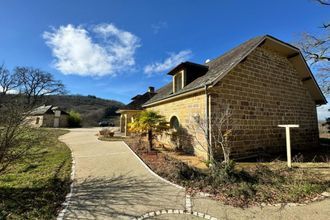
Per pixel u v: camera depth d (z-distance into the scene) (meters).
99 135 18.03
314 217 3.52
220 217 3.51
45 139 5.82
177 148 10.50
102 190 4.75
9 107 4.42
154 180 5.50
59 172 6.16
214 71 9.64
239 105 8.75
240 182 5.10
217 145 7.88
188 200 4.22
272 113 9.98
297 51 10.55
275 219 3.45
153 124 9.93
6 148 4.19
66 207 3.83
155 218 3.45
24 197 4.19
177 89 11.97
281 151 10.03
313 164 7.41
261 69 9.80
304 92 11.93
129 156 8.68
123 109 19.08
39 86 34.22
